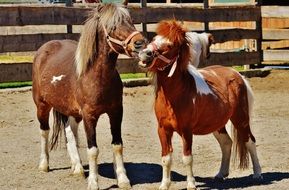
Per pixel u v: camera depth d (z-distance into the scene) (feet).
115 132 25.84
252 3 69.26
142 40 23.81
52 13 51.62
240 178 27.17
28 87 50.98
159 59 23.13
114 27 24.16
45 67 27.68
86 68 24.80
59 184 26.53
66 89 26.22
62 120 28.50
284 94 51.93
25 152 32.48
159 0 88.22
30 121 40.47
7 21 49.73
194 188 24.27
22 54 70.64
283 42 69.15
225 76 26.25
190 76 24.25
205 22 60.59
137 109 45.19
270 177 27.30
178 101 23.66
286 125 39.68
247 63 62.80
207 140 35.04
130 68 55.47
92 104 24.75
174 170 28.60
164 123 24.21
